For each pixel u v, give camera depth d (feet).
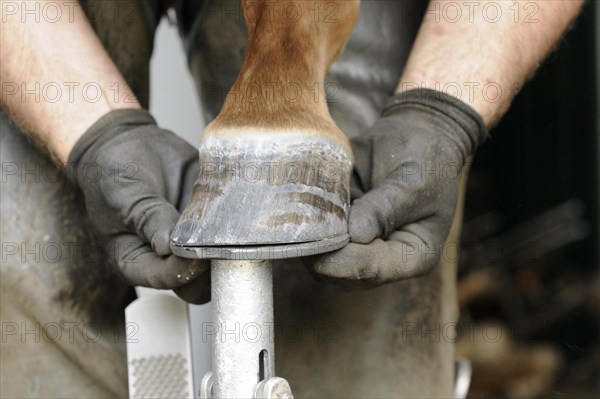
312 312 12.67
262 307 9.01
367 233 9.50
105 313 12.94
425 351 12.75
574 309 24.36
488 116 10.90
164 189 10.42
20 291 12.46
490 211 25.99
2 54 10.91
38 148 11.53
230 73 13.29
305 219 8.96
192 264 9.50
